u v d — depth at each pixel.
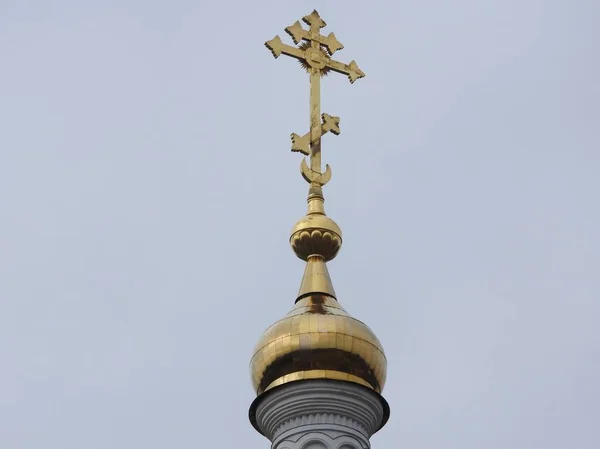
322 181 36.22
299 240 35.12
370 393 32.69
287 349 32.88
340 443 32.03
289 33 37.50
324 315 33.34
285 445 32.22
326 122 36.97
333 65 37.62
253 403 33.09
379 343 33.69
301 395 32.25
